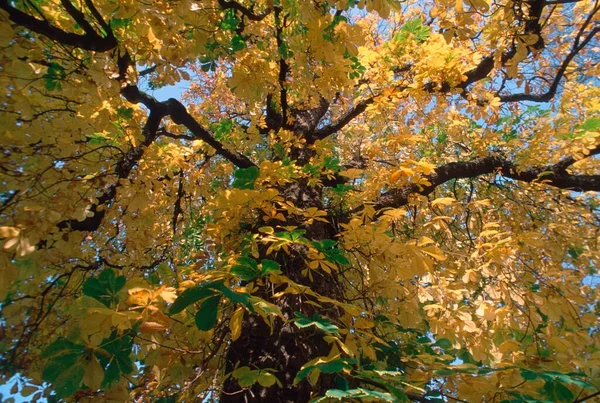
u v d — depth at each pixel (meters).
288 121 3.91
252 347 2.17
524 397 1.67
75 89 2.00
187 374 2.09
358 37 2.44
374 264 2.28
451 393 2.12
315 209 2.14
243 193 2.17
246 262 1.68
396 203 3.32
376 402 1.65
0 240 1.63
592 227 3.75
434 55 3.59
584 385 1.63
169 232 3.91
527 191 4.13
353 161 4.02
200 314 1.46
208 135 3.52
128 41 2.30
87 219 2.65
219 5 2.62
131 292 1.44
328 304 2.37
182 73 2.41
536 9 2.94
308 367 1.50
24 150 1.95
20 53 1.74
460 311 2.27
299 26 2.60
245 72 2.89
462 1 2.42
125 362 1.49
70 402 1.82
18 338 2.14
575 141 3.54
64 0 1.95
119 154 2.69
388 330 2.90
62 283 2.67
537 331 2.71
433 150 4.74
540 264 3.37
